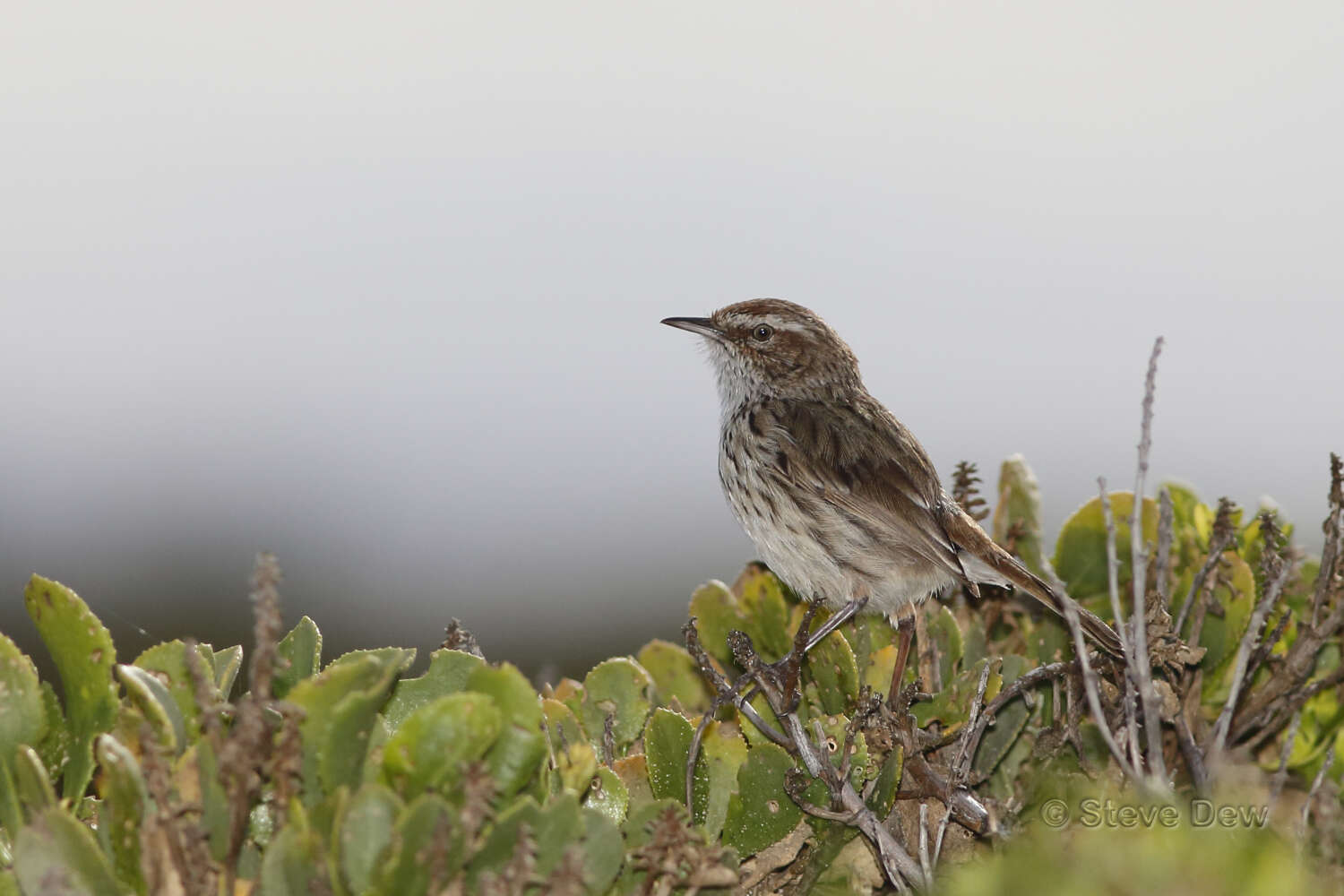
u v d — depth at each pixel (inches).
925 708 413.4
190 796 259.4
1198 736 434.6
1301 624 422.9
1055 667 382.6
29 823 280.8
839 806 342.6
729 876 277.9
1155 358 355.6
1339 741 431.8
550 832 249.3
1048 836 278.7
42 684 297.6
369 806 237.0
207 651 318.0
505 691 259.0
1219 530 433.1
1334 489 409.1
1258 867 263.3
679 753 338.0
